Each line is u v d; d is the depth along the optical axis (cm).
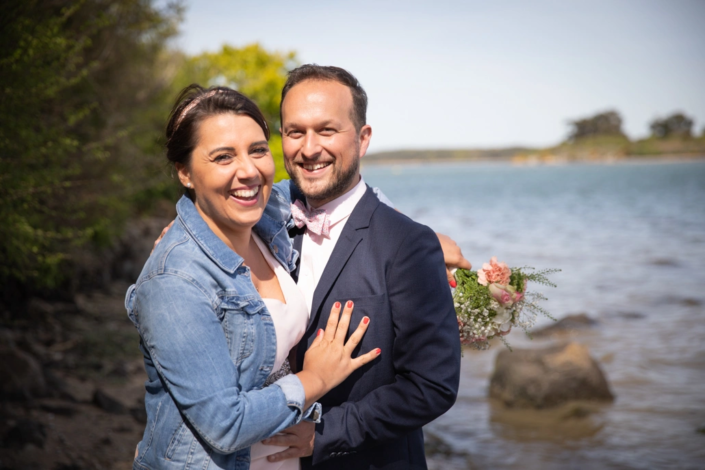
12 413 507
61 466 434
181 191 225
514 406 754
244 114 206
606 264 1967
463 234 2967
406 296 222
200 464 197
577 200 5403
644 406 745
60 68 521
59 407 532
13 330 739
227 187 202
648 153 19725
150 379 208
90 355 707
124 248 1207
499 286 261
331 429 218
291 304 224
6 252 535
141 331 200
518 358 790
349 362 217
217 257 202
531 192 6869
